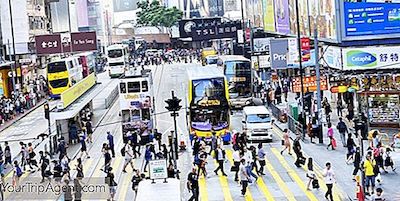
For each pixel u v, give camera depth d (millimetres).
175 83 92562
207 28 100500
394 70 48719
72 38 88438
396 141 42594
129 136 48406
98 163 45594
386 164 38344
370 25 50344
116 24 183125
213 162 44594
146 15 165875
